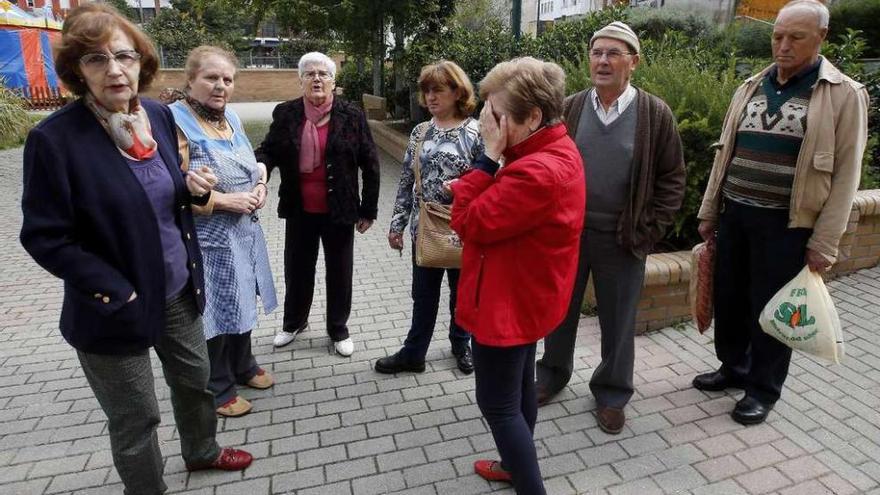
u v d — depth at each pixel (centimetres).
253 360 336
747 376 304
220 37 3028
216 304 282
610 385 297
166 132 215
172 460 273
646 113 266
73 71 178
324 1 1009
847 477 259
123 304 185
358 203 355
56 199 175
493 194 186
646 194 271
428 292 332
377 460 275
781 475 261
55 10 3088
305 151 338
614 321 288
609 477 261
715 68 612
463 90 306
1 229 664
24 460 274
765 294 286
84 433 295
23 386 338
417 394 330
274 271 530
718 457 273
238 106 2383
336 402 322
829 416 304
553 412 310
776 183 270
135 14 3656
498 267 197
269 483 260
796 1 258
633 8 1071
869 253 493
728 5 1097
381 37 1069
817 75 259
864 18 847
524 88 185
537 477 211
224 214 278
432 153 310
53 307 454
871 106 512
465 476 263
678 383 338
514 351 203
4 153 1134
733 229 296
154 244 197
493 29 936
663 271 389
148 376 207
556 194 185
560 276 201
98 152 183
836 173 258
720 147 304
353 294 478
